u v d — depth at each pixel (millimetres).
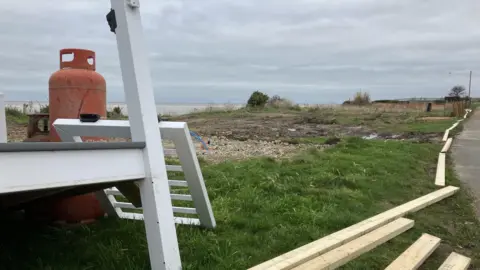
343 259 3793
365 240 4281
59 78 4301
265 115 30250
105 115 4574
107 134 3873
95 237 3947
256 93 39219
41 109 15836
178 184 4273
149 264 3350
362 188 6629
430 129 20250
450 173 8758
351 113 33281
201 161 8969
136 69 3012
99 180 2643
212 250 3766
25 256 3508
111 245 3703
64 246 3734
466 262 4020
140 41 3068
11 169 2188
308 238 4293
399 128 21141
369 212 5449
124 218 4598
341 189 6363
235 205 5266
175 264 3061
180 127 3857
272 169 7535
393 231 4648
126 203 4516
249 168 7469
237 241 4082
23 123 17219
